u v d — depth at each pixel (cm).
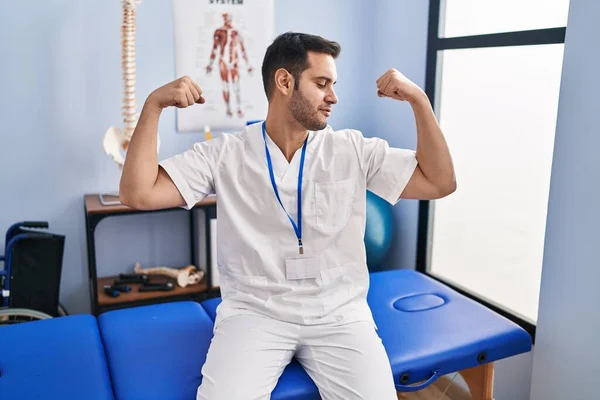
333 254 171
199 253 306
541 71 237
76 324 188
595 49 183
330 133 174
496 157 265
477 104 272
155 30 292
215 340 163
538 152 243
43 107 280
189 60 300
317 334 164
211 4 298
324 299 169
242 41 307
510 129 255
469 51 273
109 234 304
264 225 168
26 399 147
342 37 327
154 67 295
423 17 291
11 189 282
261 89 315
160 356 170
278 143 169
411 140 305
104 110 290
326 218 168
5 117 275
